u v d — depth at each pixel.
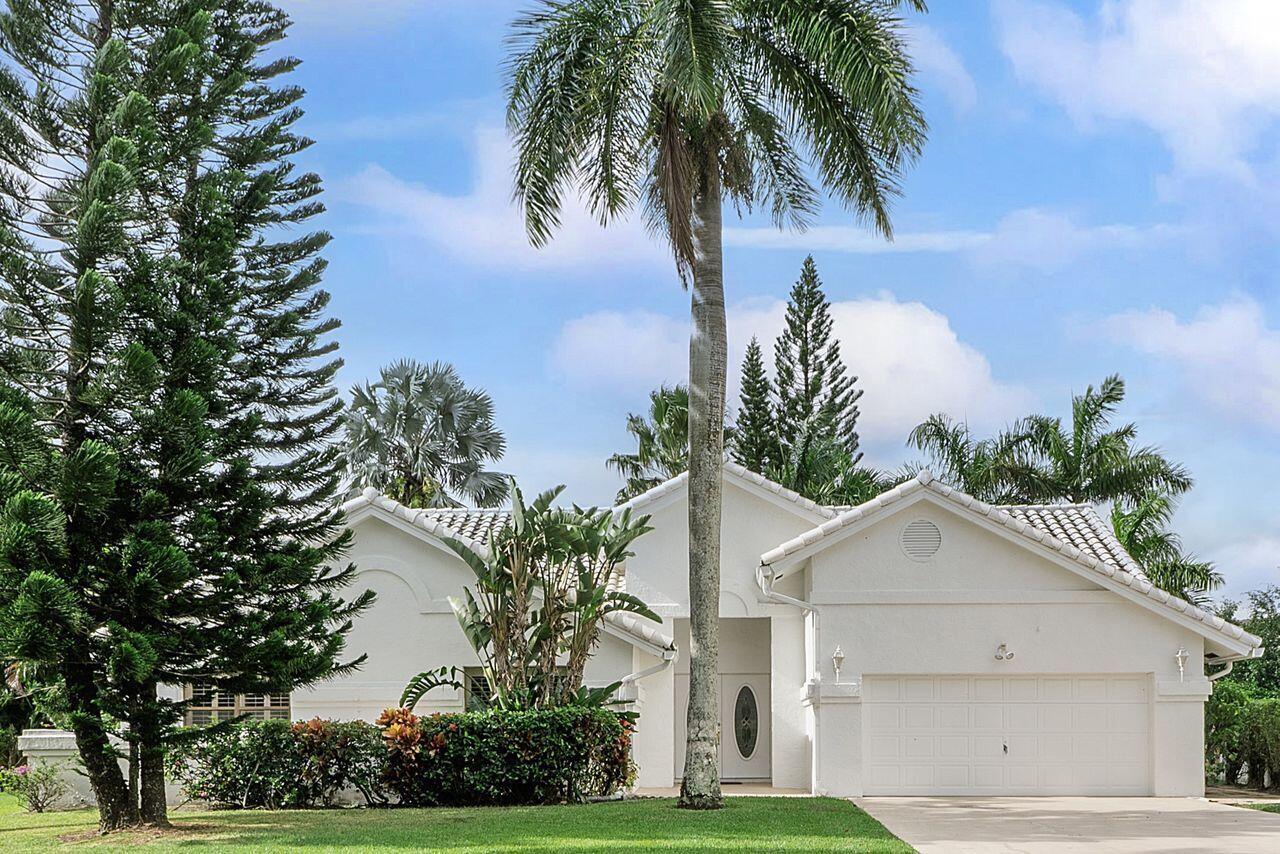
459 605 21.66
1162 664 22.30
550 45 19.84
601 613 21.12
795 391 48.97
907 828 16.88
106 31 18.28
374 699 23.52
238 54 20.14
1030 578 22.58
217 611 17.22
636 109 19.59
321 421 19.70
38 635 14.88
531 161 20.00
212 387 17.08
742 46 19.84
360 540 24.09
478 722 19.55
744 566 25.05
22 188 17.81
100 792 16.73
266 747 19.80
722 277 19.48
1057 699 22.56
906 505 22.66
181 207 17.70
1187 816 18.62
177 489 16.64
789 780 24.11
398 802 19.92
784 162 21.77
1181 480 39.19
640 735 23.94
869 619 22.58
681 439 43.50
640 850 13.66
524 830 15.58
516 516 20.91
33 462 15.44
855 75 18.52
